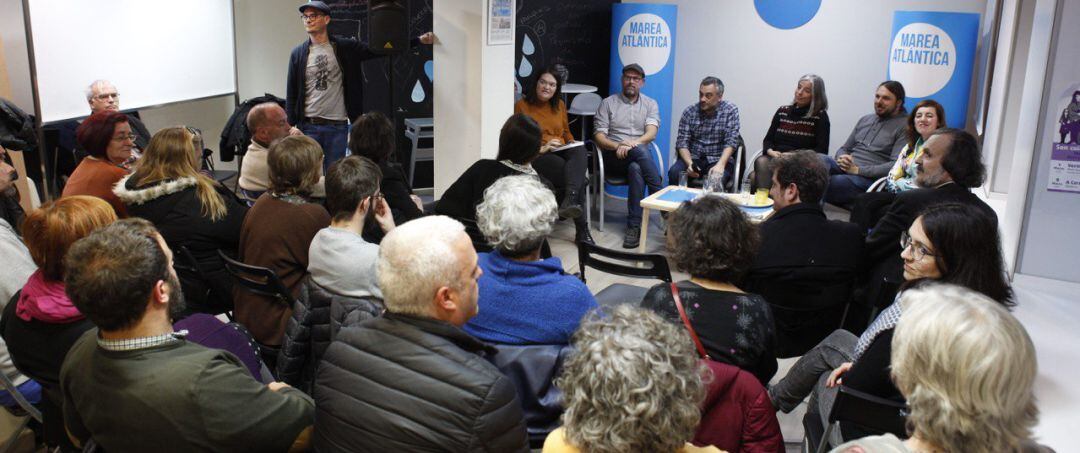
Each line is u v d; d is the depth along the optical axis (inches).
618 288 111.0
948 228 79.0
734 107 231.1
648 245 213.8
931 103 170.7
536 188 75.8
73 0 185.2
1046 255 167.6
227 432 58.3
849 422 75.9
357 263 87.2
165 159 113.0
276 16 264.7
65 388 61.3
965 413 42.8
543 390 70.0
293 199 105.3
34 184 184.1
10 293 92.7
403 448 54.3
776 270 106.0
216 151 267.7
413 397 54.6
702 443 66.1
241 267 99.0
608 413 46.3
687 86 280.8
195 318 78.7
